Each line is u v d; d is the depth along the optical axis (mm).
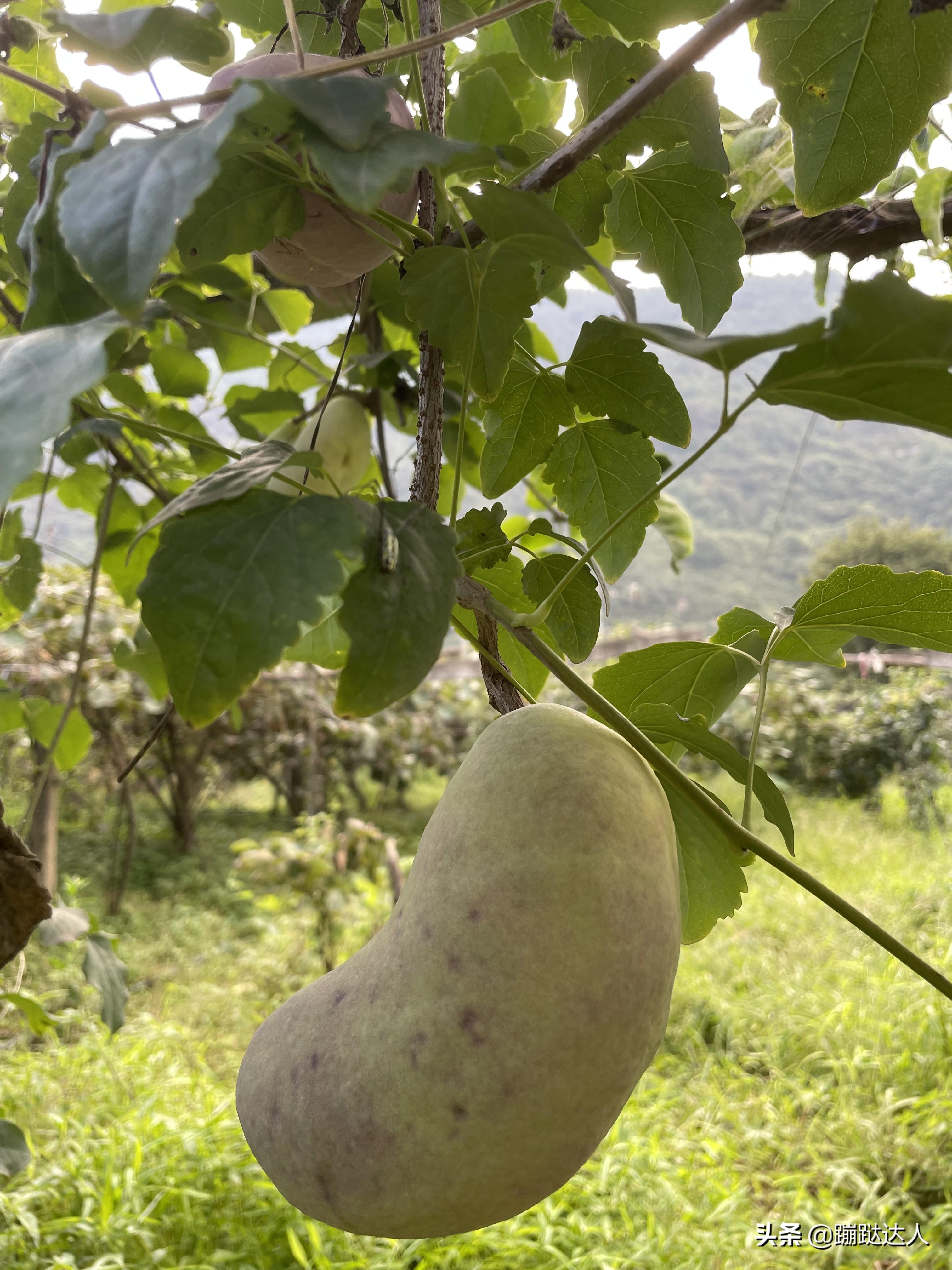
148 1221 2346
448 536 452
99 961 1360
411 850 7273
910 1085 3375
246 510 417
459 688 9273
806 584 13648
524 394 809
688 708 866
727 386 463
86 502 1635
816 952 4781
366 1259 2287
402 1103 481
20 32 707
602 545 848
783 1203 2855
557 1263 2400
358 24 801
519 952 483
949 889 5277
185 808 7133
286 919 5199
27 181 721
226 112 372
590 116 744
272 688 6699
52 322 482
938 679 9250
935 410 420
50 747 1475
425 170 627
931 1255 2596
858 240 1020
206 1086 3215
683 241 823
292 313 1479
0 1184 2473
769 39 739
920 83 737
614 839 514
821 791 9570
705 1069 3635
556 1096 477
